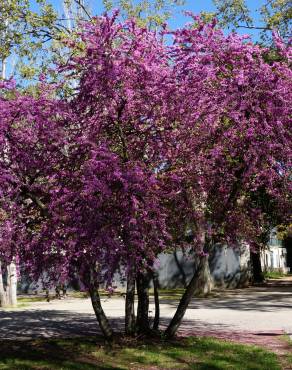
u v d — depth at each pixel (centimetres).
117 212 739
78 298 2452
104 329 930
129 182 730
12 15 1770
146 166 802
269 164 824
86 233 714
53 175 786
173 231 841
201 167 814
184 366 772
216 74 823
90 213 718
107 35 776
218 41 816
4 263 770
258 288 2830
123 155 812
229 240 938
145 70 795
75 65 803
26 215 793
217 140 812
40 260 750
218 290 2703
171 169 823
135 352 863
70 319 1425
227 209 887
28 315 1565
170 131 822
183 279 2944
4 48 1792
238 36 822
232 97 789
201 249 871
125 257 738
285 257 5141
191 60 804
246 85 792
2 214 744
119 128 824
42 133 771
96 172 732
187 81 802
